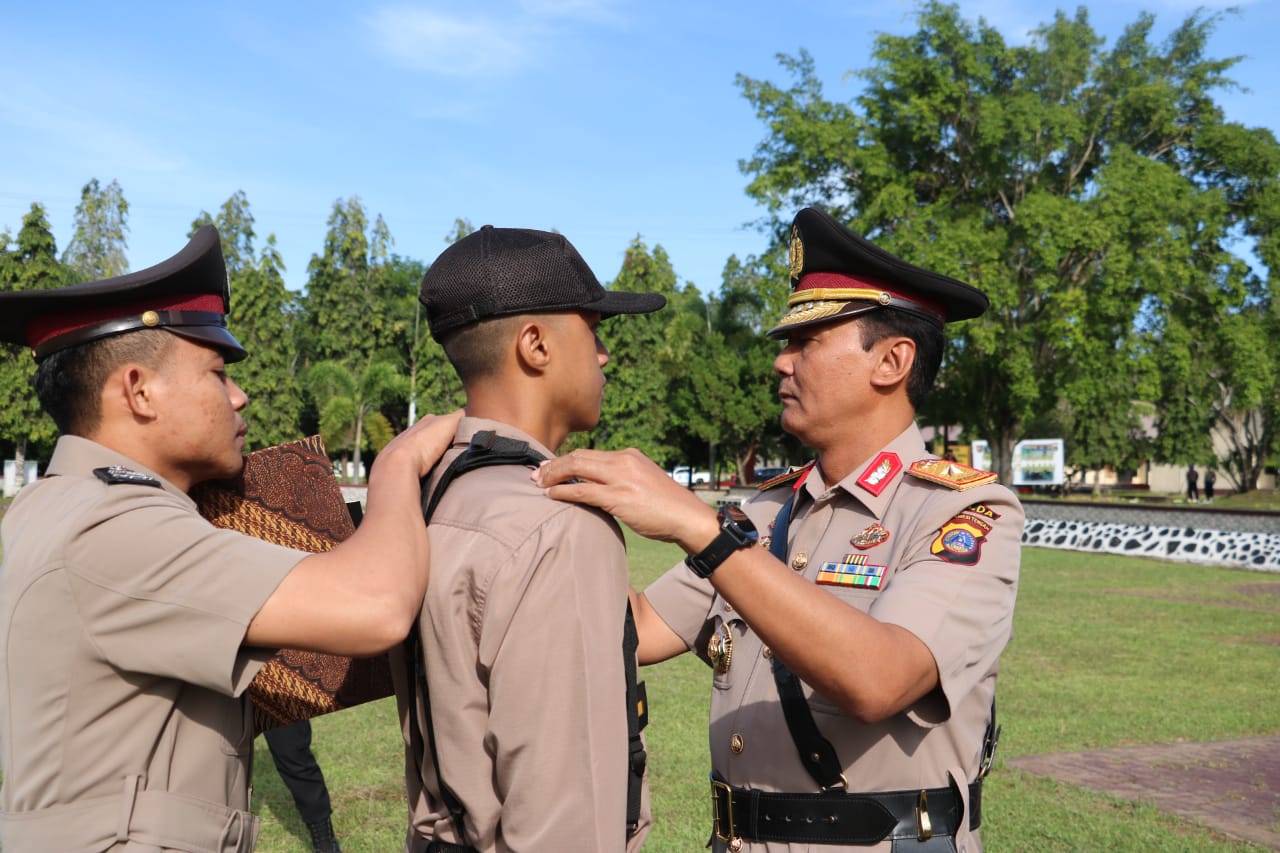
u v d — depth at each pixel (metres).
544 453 1.74
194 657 1.53
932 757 1.86
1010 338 26.62
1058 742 6.33
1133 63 28.23
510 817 1.50
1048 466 32.09
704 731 6.32
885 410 2.13
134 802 1.60
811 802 1.89
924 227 26.94
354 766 5.66
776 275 29.19
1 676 1.63
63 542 1.59
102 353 1.73
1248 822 4.92
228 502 1.92
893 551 1.98
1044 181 28.16
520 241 1.79
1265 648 9.49
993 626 1.83
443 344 1.83
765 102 29.33
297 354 46.97
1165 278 25.98
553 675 1.50
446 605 1.57
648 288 36.19
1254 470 41.12
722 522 1.58
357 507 2.11
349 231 44.69
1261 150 27.95
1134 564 17.92
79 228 45.06
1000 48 27.34
